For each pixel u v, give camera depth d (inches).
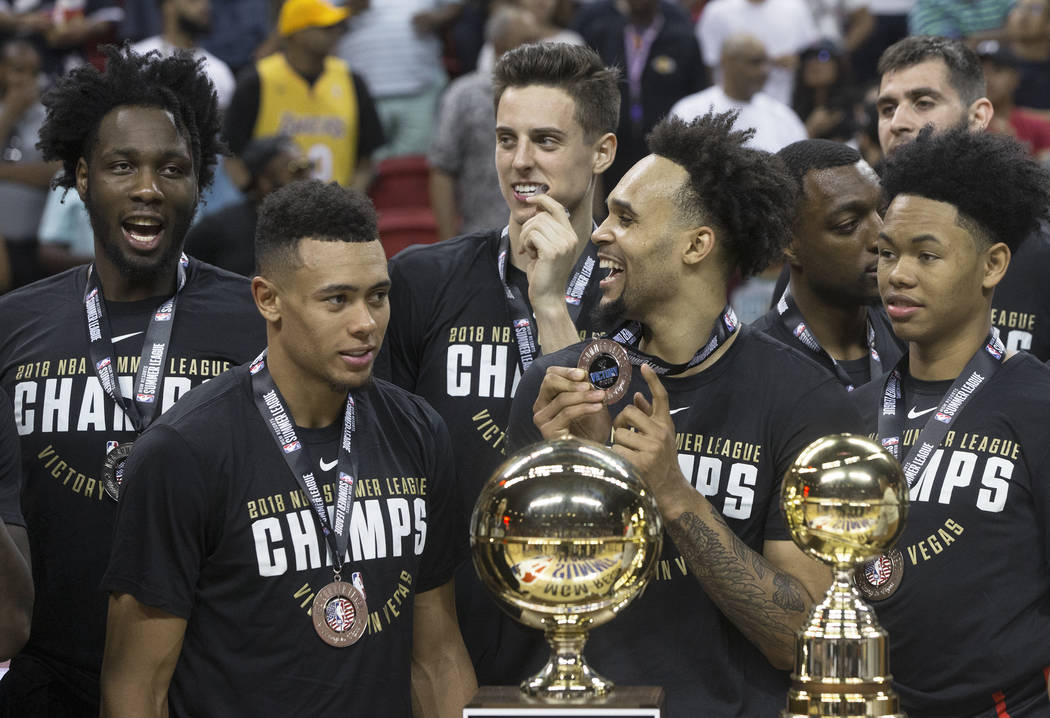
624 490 176.6
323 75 583.2
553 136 269.1
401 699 230.8
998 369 243.3
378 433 237.3
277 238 221.9
